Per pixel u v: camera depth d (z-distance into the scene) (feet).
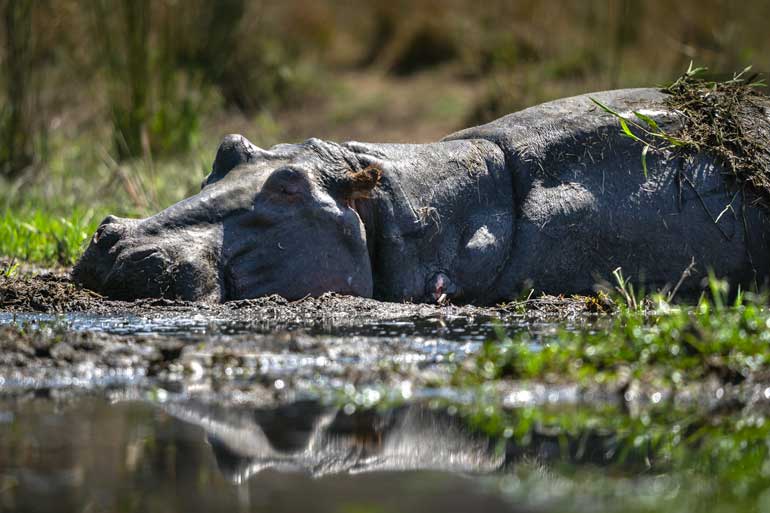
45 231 87.40
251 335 52.26
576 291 68.18
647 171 68.85
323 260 61.67
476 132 71.15
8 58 113.70
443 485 33.19
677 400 43.24
